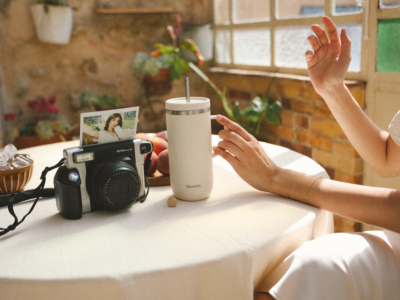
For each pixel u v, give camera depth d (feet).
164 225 2.46
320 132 6.41
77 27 8.98
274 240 2.24
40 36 8.34
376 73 5.51
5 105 8.67
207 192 2.86
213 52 10.18
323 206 2.65
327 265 2.28
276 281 2.34
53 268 2.02
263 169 2.87
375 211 2.47
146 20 9.51
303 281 2.23
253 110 7.12
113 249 2.19
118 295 1.95
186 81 2.72
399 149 3.03
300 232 2.40
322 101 6.26
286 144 7.38
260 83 7.91
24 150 4.34
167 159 3.16
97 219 2.60
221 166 3.64
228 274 2.09
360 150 3.25
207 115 2.77
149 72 8.92
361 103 5.73
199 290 2.07
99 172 2.61
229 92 9.20
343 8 6.08
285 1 7.34
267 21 7.88
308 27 6.81
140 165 2.79
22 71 8.74
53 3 8.20
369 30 5.55
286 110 7.23
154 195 3.01
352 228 5.92
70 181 2.53
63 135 8.21
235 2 9.02
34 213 2.74
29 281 1.93
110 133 2.68
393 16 5.11
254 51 8.56
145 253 2.14
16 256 2.15
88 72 9.28
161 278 1.99
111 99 9.13
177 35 9.76
